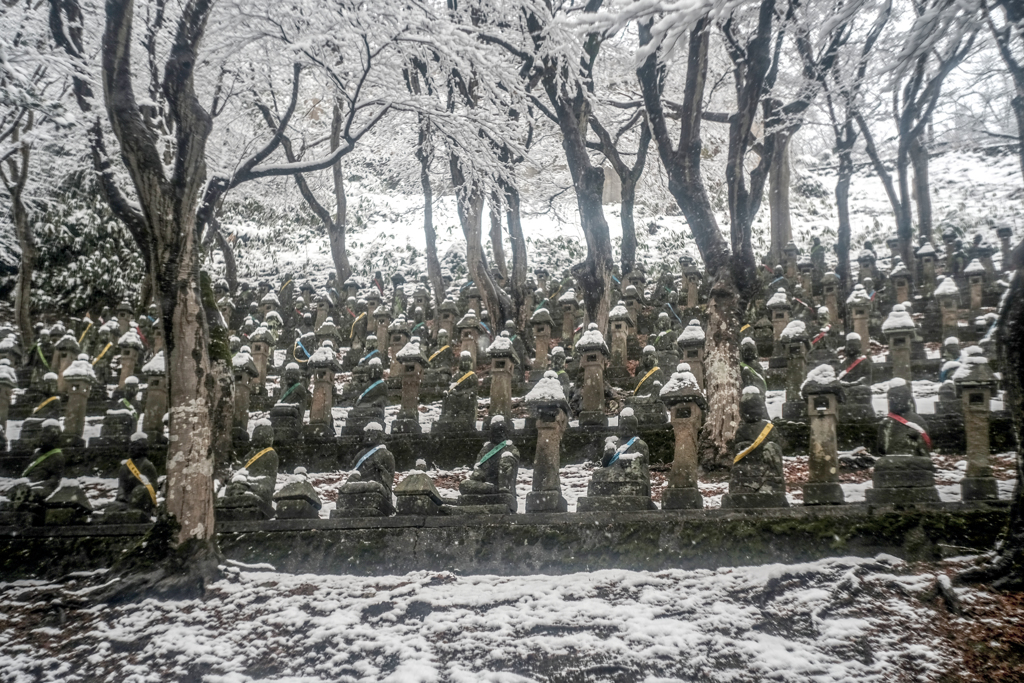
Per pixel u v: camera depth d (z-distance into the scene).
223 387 13.19
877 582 8.62
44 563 10.93
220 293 27.52
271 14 15.45
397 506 10.77
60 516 11.41
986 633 7.65
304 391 16.77
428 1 18.66
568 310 21.97
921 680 7.27
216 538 10.58
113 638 9.15
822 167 40.12
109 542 10.98
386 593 9.63
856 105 20.52
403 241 34.06
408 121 25.55
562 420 11.38
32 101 11.47
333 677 8.22
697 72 14.08
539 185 26.92
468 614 9.07
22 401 18.83
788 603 8.59
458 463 14.59
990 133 23.53
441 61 18.34
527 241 32.28
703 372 15.62
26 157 22.36
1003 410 12.80
